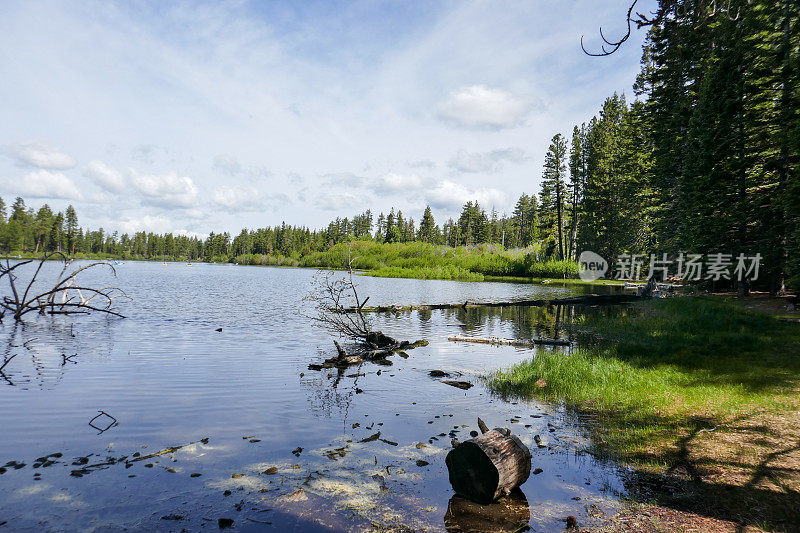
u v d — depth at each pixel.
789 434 7.09
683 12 5.14
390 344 16.11
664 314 21.61
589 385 10.58
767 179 24.20
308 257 143.00
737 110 25.19
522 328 21.06
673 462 6.31
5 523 4.42
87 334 16.98
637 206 51.81
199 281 58.56
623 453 6.71
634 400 9.41
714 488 5.47
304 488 5.37
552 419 8.38
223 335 17.34
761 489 5.38
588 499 5.28
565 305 32.34
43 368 11.47
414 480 5.71
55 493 5.10
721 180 25.48
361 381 11.07
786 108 22.03
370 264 99.88
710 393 9.51
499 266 79.88
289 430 7.46
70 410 8.23
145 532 4.30
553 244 80.62
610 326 19.97
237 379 10.80
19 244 127.75
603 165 62.84
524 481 5.66
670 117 34.69
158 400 8.96
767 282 29.09
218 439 6.98
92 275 67.75
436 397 9.76
